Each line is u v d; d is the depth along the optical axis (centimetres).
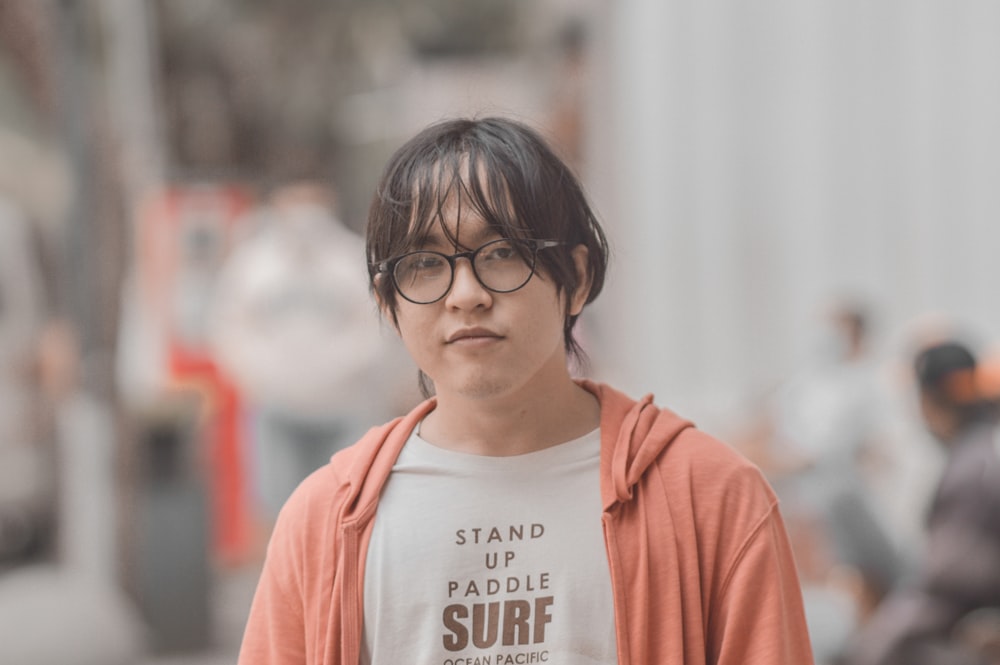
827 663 681
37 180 1101
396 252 265
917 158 1155
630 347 1405
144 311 1182
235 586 1178
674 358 1359
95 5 1016
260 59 2108
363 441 290
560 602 265
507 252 259
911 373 682
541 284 262
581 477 275
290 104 2123
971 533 606
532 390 276
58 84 1033
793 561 285
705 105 1345
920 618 618
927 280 1147
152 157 1200
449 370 263
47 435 1027
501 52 2191
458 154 263
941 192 1138
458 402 277
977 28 1112
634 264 1415
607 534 266
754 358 1281
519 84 1839
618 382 1391
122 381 1001
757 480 278
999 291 1095
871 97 1189
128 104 1063
